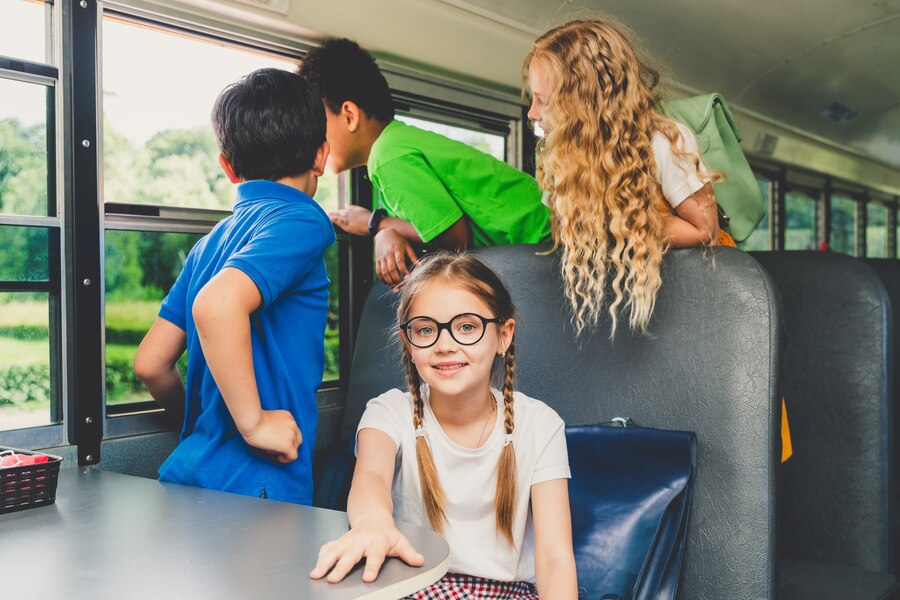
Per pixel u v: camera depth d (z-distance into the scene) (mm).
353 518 1024
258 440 1319
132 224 1784
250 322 1368
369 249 2412
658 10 3076
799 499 2088
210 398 1429
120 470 1741
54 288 1661
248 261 1282
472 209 2121
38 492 1108
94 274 1697
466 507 1344
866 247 5922
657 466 1496
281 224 1365
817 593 1755
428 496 1345
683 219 1686
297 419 1427
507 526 1335
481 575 1323
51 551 903
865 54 4180
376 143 2109
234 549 908
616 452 1543
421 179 2041
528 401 1435
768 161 4730
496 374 1835
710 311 1592
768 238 4812
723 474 1535
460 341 1288
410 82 2453
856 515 2002
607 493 1510
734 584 1502
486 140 2789
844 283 2064
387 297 2221
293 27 2102
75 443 1674
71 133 1670
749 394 1531
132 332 1798
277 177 1539
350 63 2074
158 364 1549
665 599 1414
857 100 4789
